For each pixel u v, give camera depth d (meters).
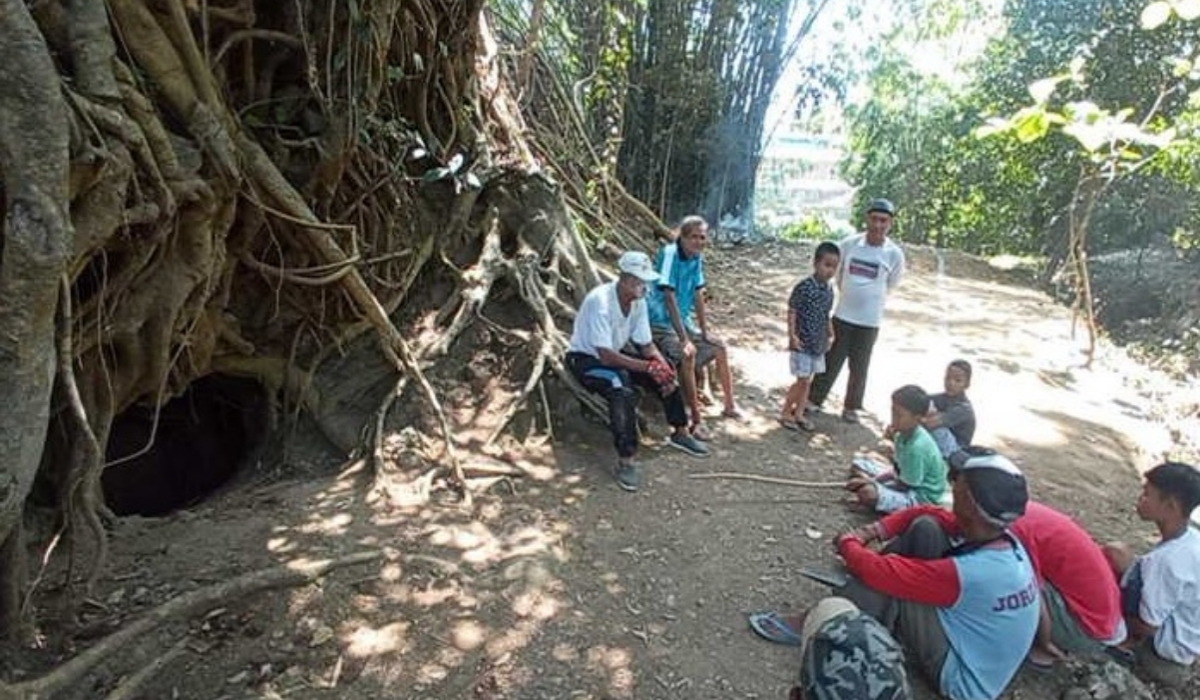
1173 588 3.47
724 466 4.97
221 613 3.41
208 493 5.12
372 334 5.30
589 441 5.08
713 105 11.43
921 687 3.37
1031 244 13.56
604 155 9.67
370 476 4.57
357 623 3.45
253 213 4.46
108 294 3.72
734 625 3.61
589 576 3.85
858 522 4.47
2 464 2.60
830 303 5.38
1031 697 3.36
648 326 4.91
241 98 4.66
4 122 2.45
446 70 6.05
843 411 5.80
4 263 2.51
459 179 5.90
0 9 2.41
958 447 4.90
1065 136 10.71
